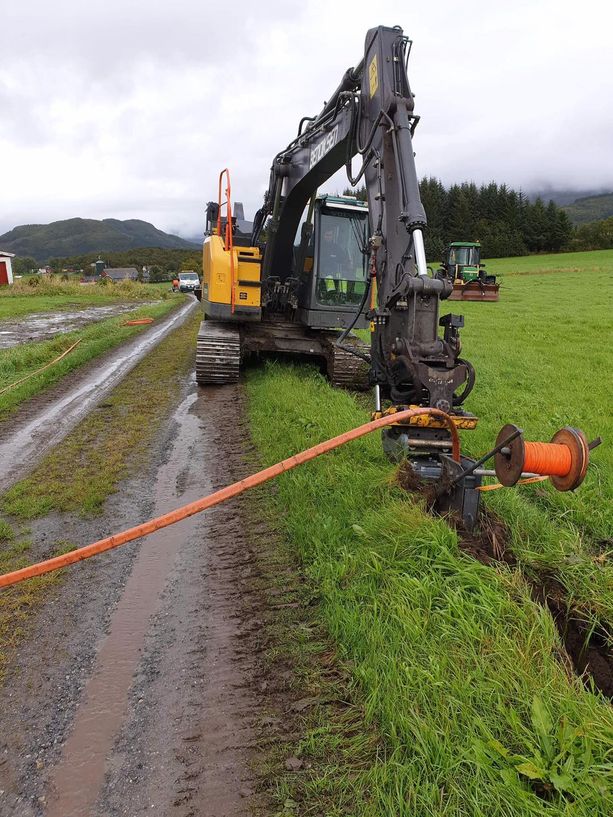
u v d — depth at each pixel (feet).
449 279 14.74
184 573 12.78
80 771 8.00
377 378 17.22
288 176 28.14
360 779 7.43
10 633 10.93
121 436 22.76
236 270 30.68
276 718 8.69
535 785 6.94
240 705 8.99
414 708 8.00
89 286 126.00
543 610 9.93
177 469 19.10
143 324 65.10
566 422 22.59
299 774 7.70
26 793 7.71
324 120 22.47
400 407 14.82
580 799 6.42
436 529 11.68
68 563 8.89
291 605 11.31
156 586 12.37
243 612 11.27
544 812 6.37
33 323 66.08
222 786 7.65
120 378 34.65
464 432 20.58
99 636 10.80
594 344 46.91
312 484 15.87
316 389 28.25
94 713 9.00
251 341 32.27
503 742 7.45
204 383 31.27
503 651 8.81
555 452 9.91
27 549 13.99
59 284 119.85
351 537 13.08
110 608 11.66
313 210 30.40
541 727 7.28
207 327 32.71
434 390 14.21
